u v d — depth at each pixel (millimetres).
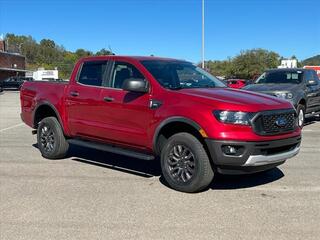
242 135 6094
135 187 6855
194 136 6465
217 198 6273
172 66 7617
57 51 147500
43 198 6285
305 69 14703
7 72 76750
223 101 6309
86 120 8039
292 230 5051
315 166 8367
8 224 5270
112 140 7633
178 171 6586
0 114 20062
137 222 5320
